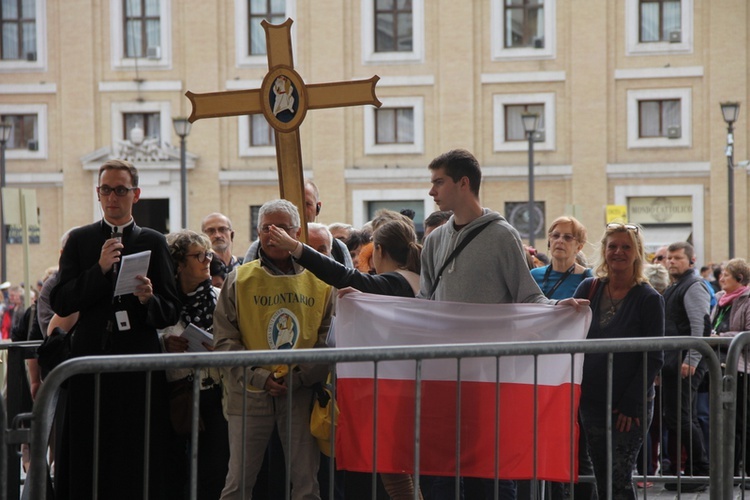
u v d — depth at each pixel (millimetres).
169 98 42469
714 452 6574
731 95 39719
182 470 7770
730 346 6633
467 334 7184
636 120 40469
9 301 26812
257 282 7516
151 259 7473
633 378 7398
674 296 11500
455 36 41219
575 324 7098
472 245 7391
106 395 7137
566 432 7016
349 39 41781
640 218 40656
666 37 40375
